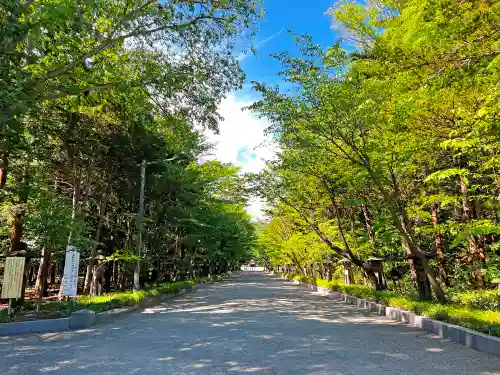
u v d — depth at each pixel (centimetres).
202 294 2512
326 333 965
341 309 1572
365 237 2173
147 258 2383
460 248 1861
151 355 711
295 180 1859
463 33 664
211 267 5150
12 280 1147
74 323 1065
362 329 1031
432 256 1319
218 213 3444
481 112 855
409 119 1130
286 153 1666
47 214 1277
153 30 1095
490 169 1321
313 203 2062
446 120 1159
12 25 813
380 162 1315
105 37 1117
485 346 743
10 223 1697
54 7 836
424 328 1035
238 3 1066
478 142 997
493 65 669
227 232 4091
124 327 1070
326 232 2073
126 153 1841
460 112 1041
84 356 703
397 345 811
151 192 2194
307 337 905
